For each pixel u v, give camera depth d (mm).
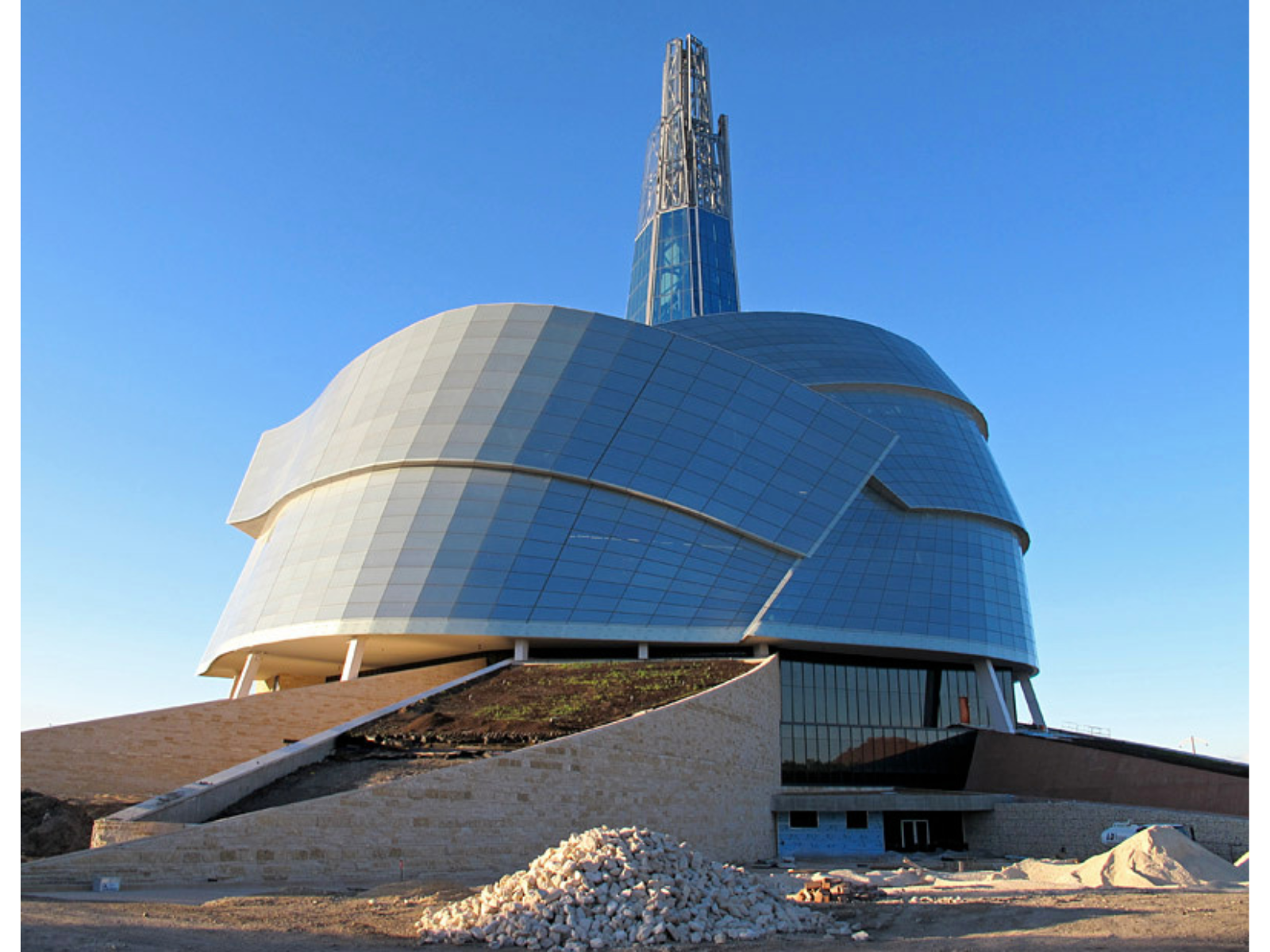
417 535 51719
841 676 54500
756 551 53750
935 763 53719
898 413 63312
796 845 44094
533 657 52750
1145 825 39188
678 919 18219
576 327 56500
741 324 67688
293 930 17297
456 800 28359
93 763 39188
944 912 20703
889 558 56312
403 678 47344
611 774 32594
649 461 53531
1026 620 61375
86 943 13539
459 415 54375
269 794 31734
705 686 42250
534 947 16969
